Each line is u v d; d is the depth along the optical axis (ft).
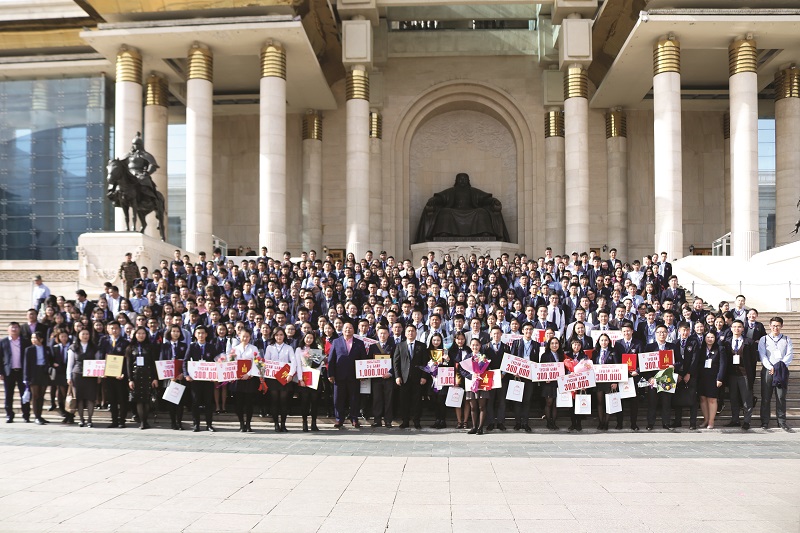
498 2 100.22
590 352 44.86
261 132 91.09
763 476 29.96
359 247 99.30
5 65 108.27
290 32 89.76
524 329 45.01
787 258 75.56
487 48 117.08
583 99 98.22
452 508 24.85
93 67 108.17
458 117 125.18
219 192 123.24
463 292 58.49
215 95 117.08
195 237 90.22
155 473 30.76
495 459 34.12
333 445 38.70
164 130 104.73
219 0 87.81
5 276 77.87
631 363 43.83
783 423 44.52
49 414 50.65
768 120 116.78
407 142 120.16
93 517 23.77
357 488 27.86
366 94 101.40
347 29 100.22
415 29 120.06
